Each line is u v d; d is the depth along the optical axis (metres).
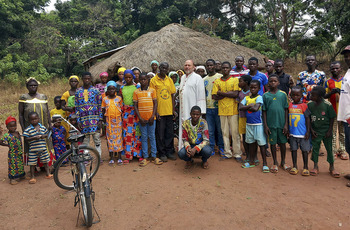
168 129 5.39
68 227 3.18
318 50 23.70
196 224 3.09
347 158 5.09
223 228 2.99
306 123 4.34
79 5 28.84
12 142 4.47
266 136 4.71
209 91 5.47
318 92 4.18
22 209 3.65
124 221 3.23
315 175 4.38
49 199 3.91
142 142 5.20
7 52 22.44
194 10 34.50
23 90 19.30
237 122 5.14
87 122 4.94
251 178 4.34
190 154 4.55
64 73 27.36
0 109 13.24
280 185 4.03
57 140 5.14
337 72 4.89
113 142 5.13
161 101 5.15
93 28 29.28
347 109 4.00
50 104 14.02
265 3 25.86
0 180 4.73
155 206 3.55
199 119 4.71
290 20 24.67
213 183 4.19
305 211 3.27
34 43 24.55
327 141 4.33
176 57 8.73
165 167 5.02
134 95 5.04
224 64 5.02
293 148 4.46
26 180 4.68
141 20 36.88
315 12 22.44
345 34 21.70
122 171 4.89
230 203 3.54
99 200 3.77
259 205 3.46
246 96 4.83
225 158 5.36
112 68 8.12
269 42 23.53
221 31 33.12
